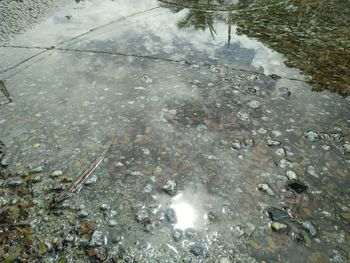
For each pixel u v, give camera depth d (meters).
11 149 3.10
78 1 6.11
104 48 4.65
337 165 2.92
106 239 2.36
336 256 2.27
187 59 4.40
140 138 3.21
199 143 3.15
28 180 2.80
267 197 2.66
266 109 3.54
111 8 5.87
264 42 4.78
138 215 2.52
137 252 2.29
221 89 3.84
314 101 3.64
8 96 3.75
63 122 3.40
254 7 5.90
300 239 2.37
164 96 3.75
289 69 4.18
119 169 2.90
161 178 2.81
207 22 5.38
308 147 3.09
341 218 2.51
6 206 2.59
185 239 2.37
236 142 3.14
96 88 3.89
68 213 2.54
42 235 2.38
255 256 2.27
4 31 5.09
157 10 5.80
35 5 5.94
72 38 4.89
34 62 4.34
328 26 5.21
